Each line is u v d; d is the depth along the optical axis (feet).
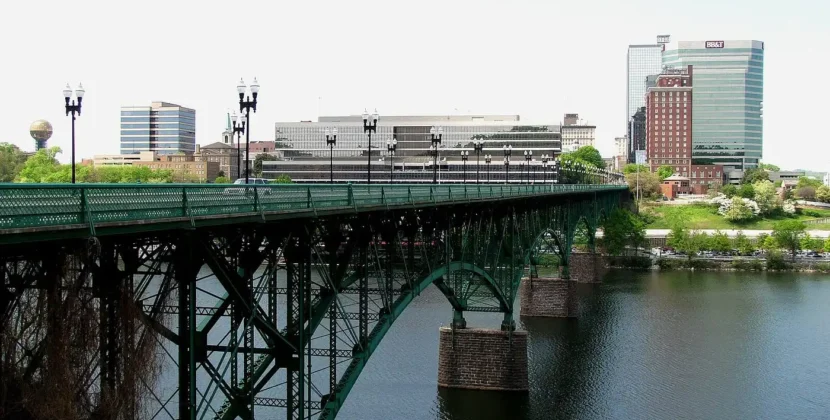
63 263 67.31
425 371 248.52
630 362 274.57
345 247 138.72
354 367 133.69
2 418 65.26
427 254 173.68
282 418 191.62
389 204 138.21
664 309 376.27
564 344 300.61
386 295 146.20
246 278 100.53
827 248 579.07
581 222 479.82
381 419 205.36
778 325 340.80
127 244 78.59
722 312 370.12
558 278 361.92
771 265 536.83
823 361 280.10
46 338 66.64
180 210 78.84
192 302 82.23
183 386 82.07
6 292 66.69
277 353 111.86
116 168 420.77
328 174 611.06
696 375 259.60
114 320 75.36
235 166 629.51
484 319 327.06
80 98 121.08
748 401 232.53
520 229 266.36
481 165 622.13
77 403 69.51
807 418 218.38
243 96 128.57
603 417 214.48
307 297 113.19
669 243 574.15
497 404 222.69
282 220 105.40
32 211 60.23
